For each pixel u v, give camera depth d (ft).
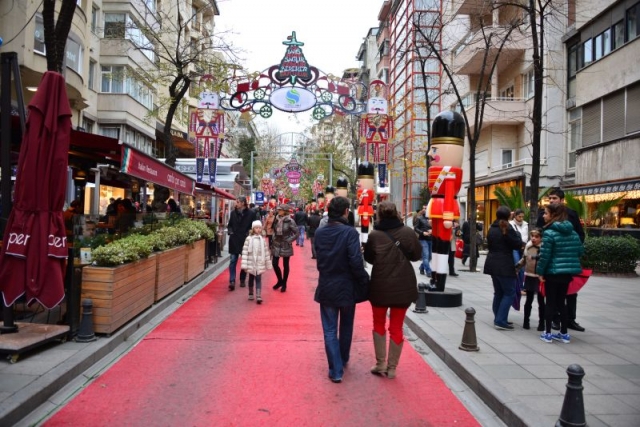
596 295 35.68
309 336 23.62
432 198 30.60
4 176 20.93
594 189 63.72
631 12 59.72
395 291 17.40
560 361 18.74
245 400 15.57
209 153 53.47
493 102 80.89
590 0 66.74
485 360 18.72
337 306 17.21
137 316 24.86
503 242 24.18
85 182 44.65
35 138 18.67
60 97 19.27
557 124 75.00
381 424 14.07
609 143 61.87
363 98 52.11
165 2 93.20
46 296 18.52
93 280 20.65
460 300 30.04
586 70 68.69
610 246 47.47
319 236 17.53
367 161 54.03
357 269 16.96
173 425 13.69
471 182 50.08
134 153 24.09
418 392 16.55
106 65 80.07
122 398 15.53
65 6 28.66
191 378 17.48
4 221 20.92
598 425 12.94
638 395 15.21
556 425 12.59
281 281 36.91
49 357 17.61
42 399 14.66
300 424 13.93
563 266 21.07
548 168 75.00
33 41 49.57
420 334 23.85
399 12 124.16
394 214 18.06
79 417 14.05
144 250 24.47
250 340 22.75
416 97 111.96
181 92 51.47
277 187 189.16
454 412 14.97
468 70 88.38
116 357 19.65
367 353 21.17
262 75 50.42
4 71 20.93
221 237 62.80
